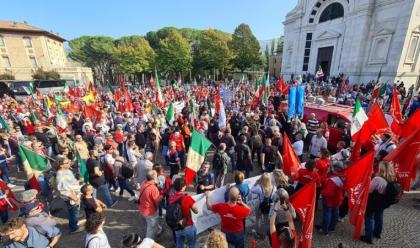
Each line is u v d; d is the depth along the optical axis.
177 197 4.04
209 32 52.00
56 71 46.50
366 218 4.73
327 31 32.28
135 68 55.09
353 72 28.94
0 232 3.18
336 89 23.02
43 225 3.47
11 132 9.22
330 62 32.75
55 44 55.38
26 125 10.77
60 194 5.21
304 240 3.85
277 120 10.69
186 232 4.02
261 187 5.00
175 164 7.59
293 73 38.25
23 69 46.53
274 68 60.09
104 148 7.23
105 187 6.28
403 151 5.31
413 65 25.62
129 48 55.25
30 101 19.64
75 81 44.56
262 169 7.46
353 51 28.94
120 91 19.09
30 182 5.50
